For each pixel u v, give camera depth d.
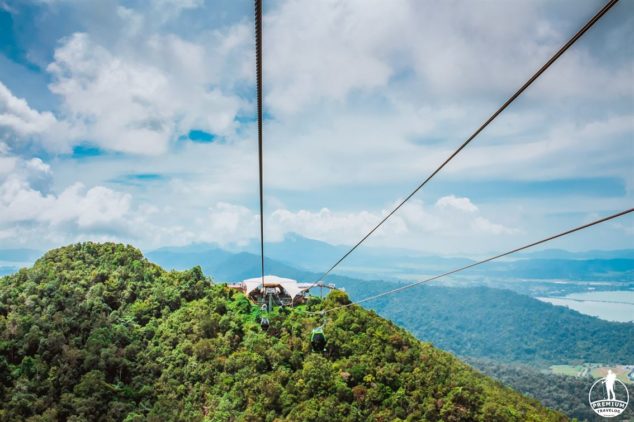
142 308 95.06
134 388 77.94
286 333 86.25
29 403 69.44
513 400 86.50
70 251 108.75
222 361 81.31
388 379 76.94
